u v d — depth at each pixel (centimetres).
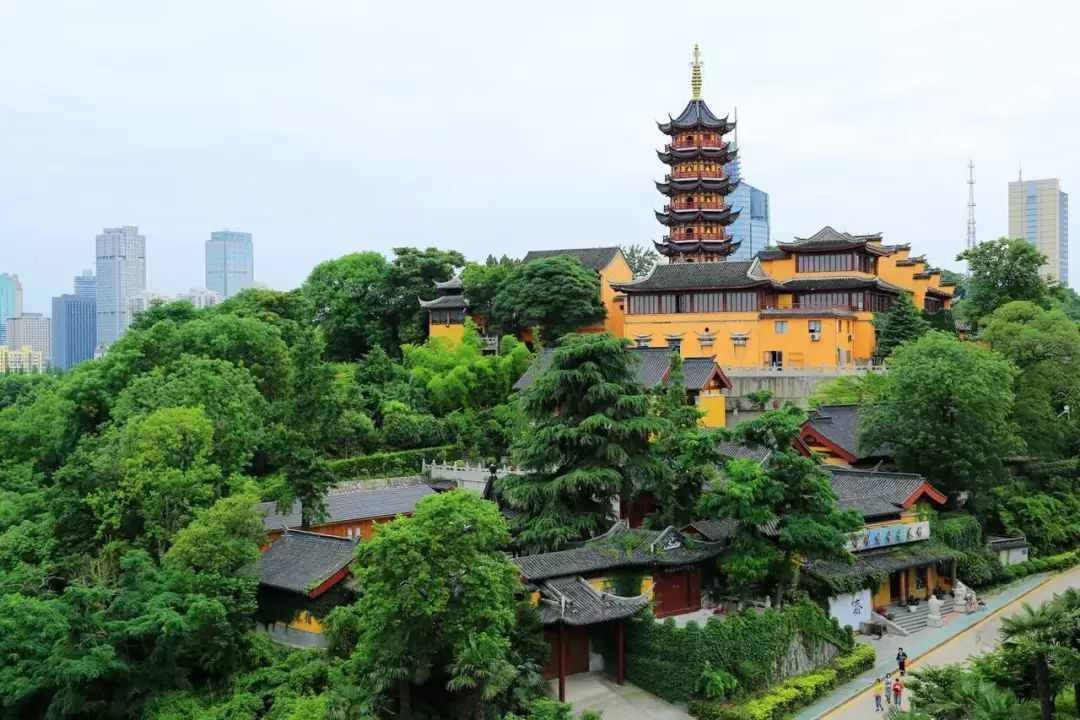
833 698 4803
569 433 5281
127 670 4347
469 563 3988
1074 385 7862
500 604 4081
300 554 4988
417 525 4034
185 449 5306
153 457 5159
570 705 3978
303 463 5628
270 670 4488
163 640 4353
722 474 5722
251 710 4275
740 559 5038
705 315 9931
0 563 5347
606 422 5219
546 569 4691
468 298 10856
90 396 7088
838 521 5078
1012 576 6850
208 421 5447
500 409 8588
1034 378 7875
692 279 10000
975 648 5466
